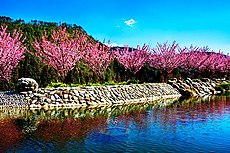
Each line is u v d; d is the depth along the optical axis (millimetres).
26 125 13508
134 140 11203
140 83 28844
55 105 19234
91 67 27422
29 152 9648
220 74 44000
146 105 21203
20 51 24906
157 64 34469
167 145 10680
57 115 16125
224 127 13805
